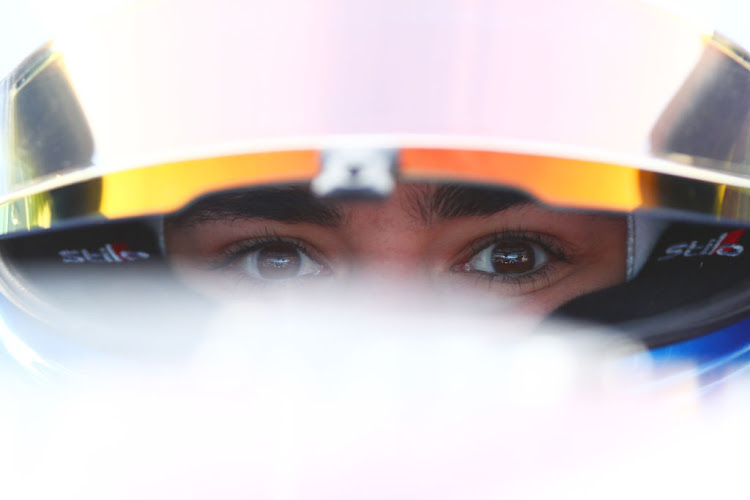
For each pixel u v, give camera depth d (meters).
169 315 2.67
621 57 2.03
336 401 2.35
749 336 2.87
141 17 2.22
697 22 2.26
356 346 2.35
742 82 2.38
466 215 2.08
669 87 2.08
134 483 2.39
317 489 2.27
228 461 2.36
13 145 2.57
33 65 2.52
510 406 2.37
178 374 2.58
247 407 2.38
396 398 2.32
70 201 2.24
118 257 2.54
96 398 2.69
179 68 2.05
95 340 2.78
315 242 2.22
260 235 2.25
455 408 2.35
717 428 2.57
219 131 1.95
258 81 1.96
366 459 2.22
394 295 2.29
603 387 2.58
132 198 2.09
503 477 2.27
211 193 2.00
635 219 2.32
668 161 2.01
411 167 1.86
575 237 2.28
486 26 1.96
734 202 2.18
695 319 2.75
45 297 2.91
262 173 1.91
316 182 1.91
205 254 2.42
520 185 1.88
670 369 2.70
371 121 1.88
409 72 1.91
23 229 2.48
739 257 2.66
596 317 2.61
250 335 2.49
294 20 2.00
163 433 2.46
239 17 2.06
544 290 2.48
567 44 1.98
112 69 2.21
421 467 2.30
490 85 1.91
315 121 1.89
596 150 1.90
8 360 2.89
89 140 2.18
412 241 2.16
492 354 2.42
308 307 2.41
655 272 2.56
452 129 1.87
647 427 2.49
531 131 1.89
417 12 1.99
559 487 2.28
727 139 2.24
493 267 2.41
